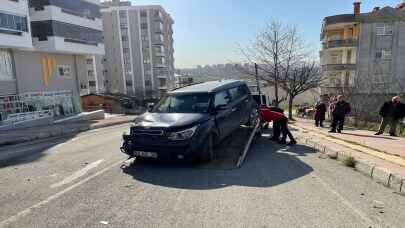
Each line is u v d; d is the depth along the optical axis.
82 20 35.12
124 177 5.73
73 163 7.02
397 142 8.62
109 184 5.30
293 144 9.33
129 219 3.82
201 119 6.69
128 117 28.30
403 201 4.32
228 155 7.45
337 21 39.12
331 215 3.86
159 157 6.34
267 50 28.08
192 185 5.18
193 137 6.29
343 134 11.32
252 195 4.62
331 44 40.16
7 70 27.59
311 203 4.26
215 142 7.26
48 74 32.62
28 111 23.23
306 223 3.63
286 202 4.31
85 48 35.66
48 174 6.07
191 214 3.94
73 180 5.59
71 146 9.91
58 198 4.62
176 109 7.35
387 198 4.45
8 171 6.43
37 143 11.59
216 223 3.66
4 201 4.54
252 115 10.92
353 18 38.44
